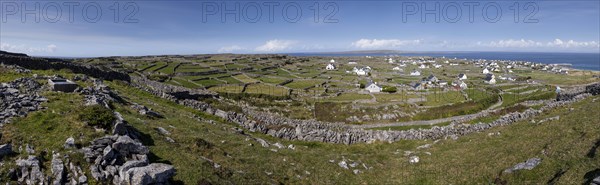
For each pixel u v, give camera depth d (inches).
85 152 896.9
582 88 4018.2
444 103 4042.8
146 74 5541.3
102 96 1518.2
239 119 2098.9
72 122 1035.9
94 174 842.8
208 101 2962.6
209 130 1592.0
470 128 2105.1
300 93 4990.2
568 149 1205.7
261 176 1141.7
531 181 1093.1
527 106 3287.4
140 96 2103.8
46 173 818.8
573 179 1010.7
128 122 1246.3
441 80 6806.1
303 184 1187.3
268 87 5359.3
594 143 1188.5
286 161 1334.9
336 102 4207.7
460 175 1280.8
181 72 6274.6
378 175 1375.5
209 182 964.0
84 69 2319.1
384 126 3085.6
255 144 1491.1
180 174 970.1
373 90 5295.3
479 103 3919.8
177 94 2704.2
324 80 6565.0
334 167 1382.9
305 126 2197.3
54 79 1568.7
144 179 813.2
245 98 4200.3
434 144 1814.7
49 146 908.6
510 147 1441.9
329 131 1962.4
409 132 2006.6
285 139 1919.3
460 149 1617.9
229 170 1098.7
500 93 5039.4
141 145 961.5
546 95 4170.8
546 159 1175.6
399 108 3757.4
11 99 1185.4
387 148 1822.1
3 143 894.4
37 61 2071.9
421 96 4697.3
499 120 2287.2
